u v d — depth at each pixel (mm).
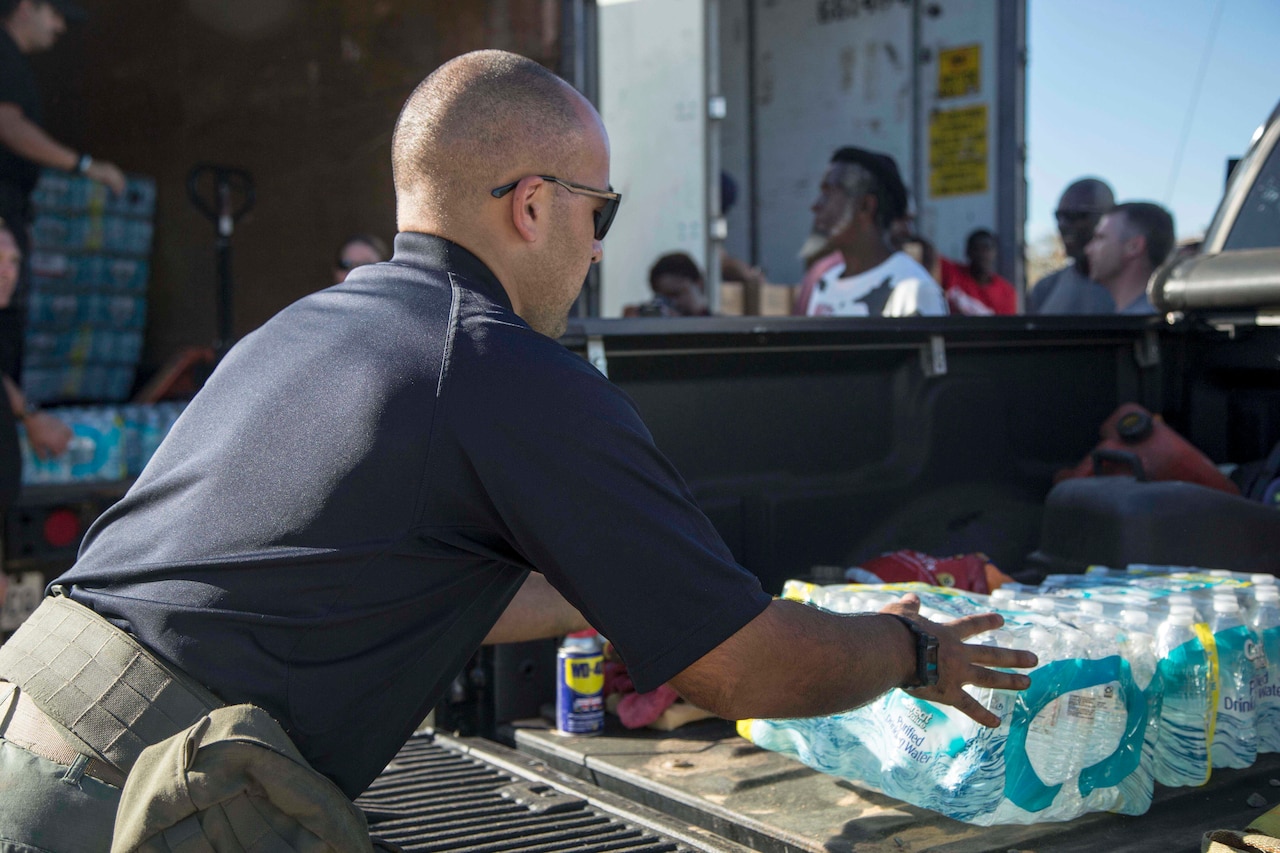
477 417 1158
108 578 1212
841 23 7324
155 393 4828
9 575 3090
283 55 5848
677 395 2113
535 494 1151
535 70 1333
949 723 1433
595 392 1197
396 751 1286
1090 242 5246
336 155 5816
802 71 7492
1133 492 2115
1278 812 1371
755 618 1171
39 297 4941
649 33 5582
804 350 2189
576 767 1726
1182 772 1545
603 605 1159
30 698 1178
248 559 1148
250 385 1244
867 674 1234
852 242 4988
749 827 1437
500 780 1728
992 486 2510
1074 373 2639
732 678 1176
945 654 1286
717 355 2148
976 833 1404
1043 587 1946
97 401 5258
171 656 1149
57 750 1148
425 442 1157
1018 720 1405
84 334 5176
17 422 3146
